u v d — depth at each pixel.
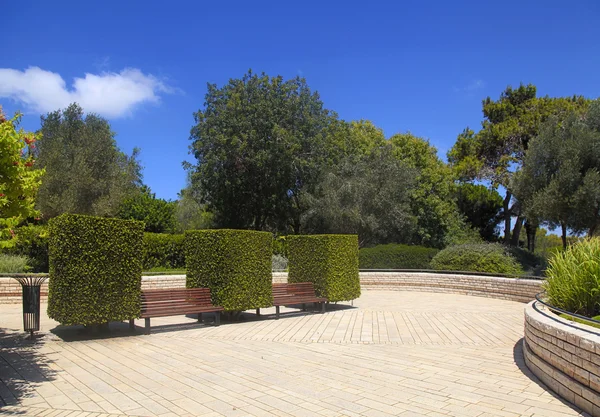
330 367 6.92
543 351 6.07
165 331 9.90
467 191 37.00
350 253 13.56
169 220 31.12
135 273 9.45
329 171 28.31
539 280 15.06
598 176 18.27
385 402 5.33
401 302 15.27
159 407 5.13
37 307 8.87
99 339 8.96
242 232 11.22
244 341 8.86
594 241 7.66
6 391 5.70
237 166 27.91
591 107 21.05
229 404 5.25
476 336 9.41
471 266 18.72
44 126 23.06
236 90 28.33
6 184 6.72
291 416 4.88
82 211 21.48
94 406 5.15
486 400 5.39
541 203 19.22
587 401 4.92
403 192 26.33
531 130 27.47
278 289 12.26
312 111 30.52
